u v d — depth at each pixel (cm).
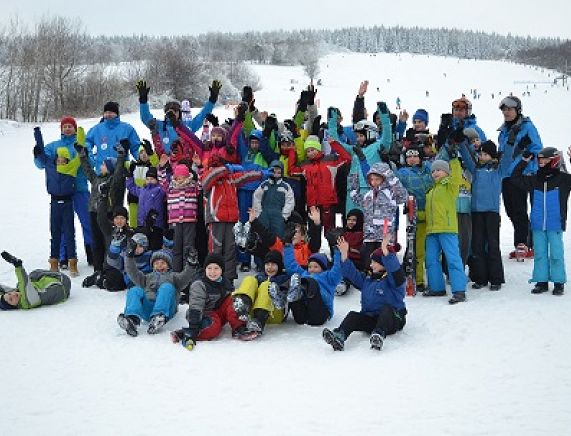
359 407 477
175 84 6300
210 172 818
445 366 554
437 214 764
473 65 12669
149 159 952
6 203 1642
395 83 9275
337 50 17312
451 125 786
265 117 1028
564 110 5219
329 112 945
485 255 801
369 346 616
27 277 764
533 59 17350
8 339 657
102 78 5228
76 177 956
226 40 14212
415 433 434
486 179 796
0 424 466
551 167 750
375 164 796
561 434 429
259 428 448
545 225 746
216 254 669
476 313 688
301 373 548
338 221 1279
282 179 884
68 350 622
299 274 700
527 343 595
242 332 652
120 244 818
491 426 442
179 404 492
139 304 677
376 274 652
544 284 752
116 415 476
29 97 4669
